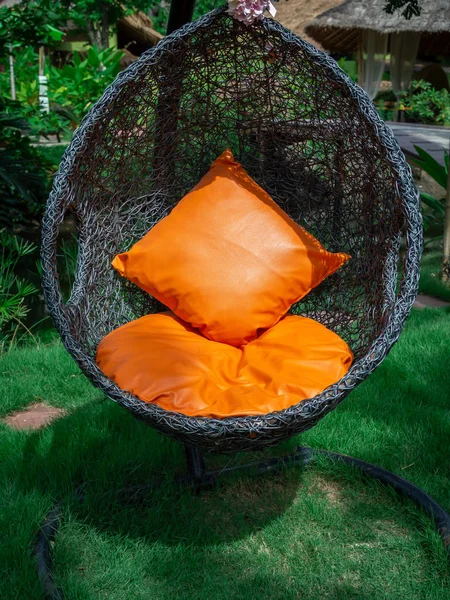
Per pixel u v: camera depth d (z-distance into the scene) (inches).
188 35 87.3
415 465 96.1
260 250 94.3
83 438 101.3
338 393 71.9
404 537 83.1
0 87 454.9
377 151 86.3
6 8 231.9
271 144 103.7
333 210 100.7
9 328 171.5
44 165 287.9
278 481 95.3
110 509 87.2
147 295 102.9
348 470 94.5
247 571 77.7
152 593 73.7
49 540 79.0
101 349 87.4
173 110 98.0
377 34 636.1
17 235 261.7
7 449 98.9
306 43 84.4
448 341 136.3
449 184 195.2
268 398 77.8
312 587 75.2
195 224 95.7
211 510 88.8
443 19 594.6
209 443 71.2
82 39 699.4
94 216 94.8
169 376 80.6
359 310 95.2
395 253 87.9
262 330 95.2
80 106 431.2
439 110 631.2
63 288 195.2
